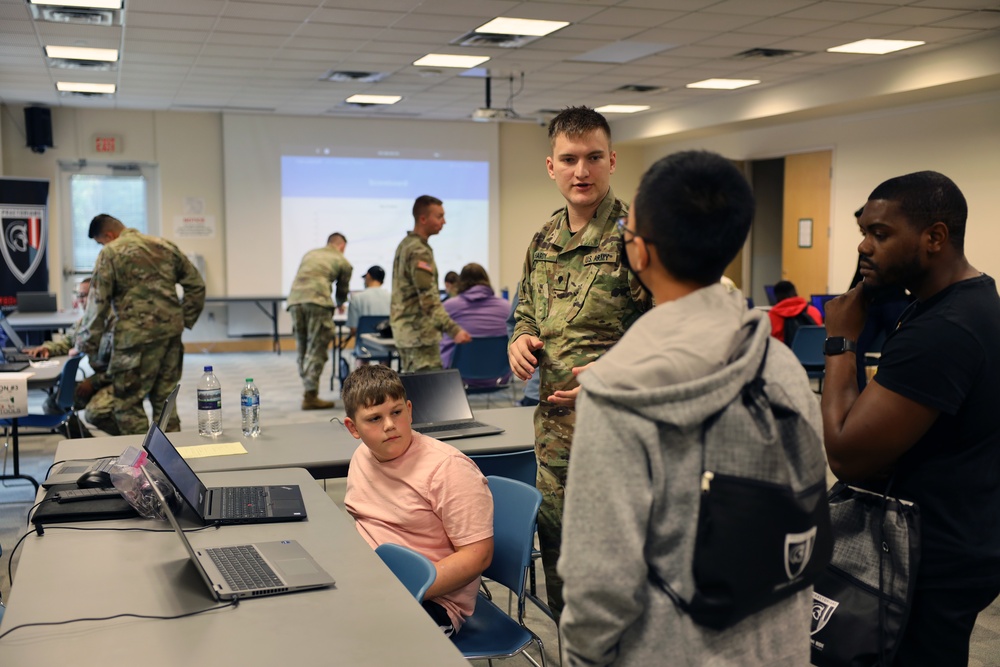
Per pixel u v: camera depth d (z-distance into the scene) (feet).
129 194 36.96
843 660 5.11
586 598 3.39
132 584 5.56
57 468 8.28
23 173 34.88
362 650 4.60
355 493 7.45
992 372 4.92
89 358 15.88
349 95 33.01
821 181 33.99
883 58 26.58
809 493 3.55
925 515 5.09
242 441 10.36
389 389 7.13
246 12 20.49
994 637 9.84
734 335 3.53
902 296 5.57
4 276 32.22
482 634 6.97
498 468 9.61
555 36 23.24
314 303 23.25
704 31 22.72
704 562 3.34
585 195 7.07
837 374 5.40
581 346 7.14
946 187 5.04
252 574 5.63
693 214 3.53
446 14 20.83
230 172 37.55
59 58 25.49
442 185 40.57
